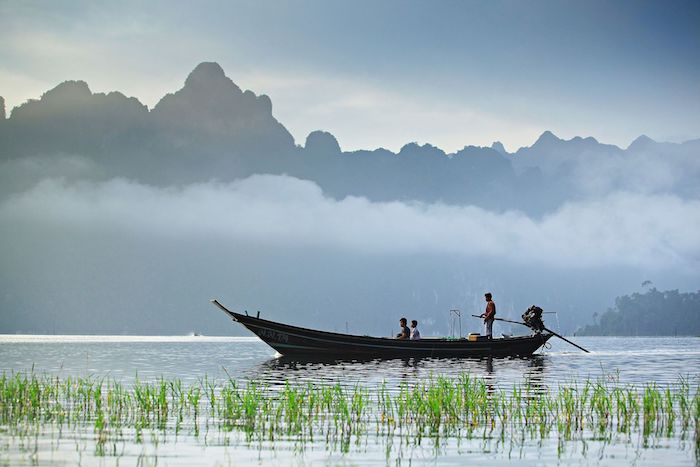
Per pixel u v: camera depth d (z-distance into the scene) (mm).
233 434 30453
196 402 35281
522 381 53031
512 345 81688
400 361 75000
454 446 28578
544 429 31781
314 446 28422
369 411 36469
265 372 62188
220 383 52062
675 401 40281
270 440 29406
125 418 33875
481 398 37906
